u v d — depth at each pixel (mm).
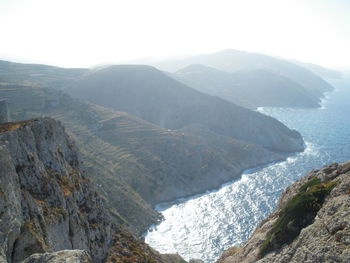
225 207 176000
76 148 68750
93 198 63750
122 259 60281
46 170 49969
